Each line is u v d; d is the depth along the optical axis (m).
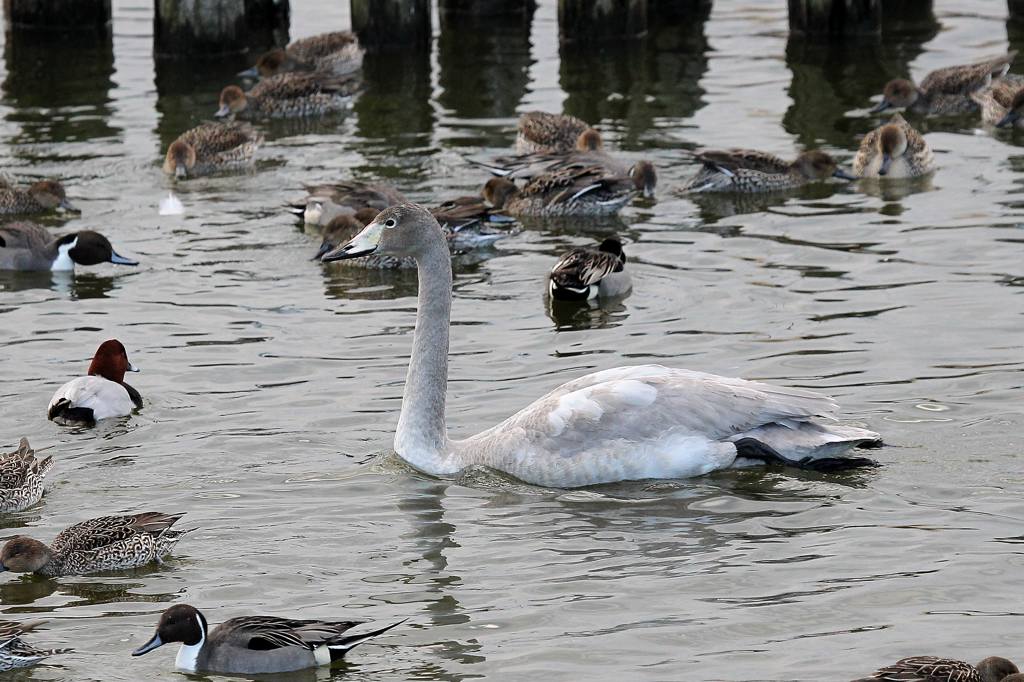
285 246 24.12
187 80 34.22
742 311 20.70
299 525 14.71
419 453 16.03
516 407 17.69
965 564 13.57
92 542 13.96
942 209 25.14
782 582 13.38
